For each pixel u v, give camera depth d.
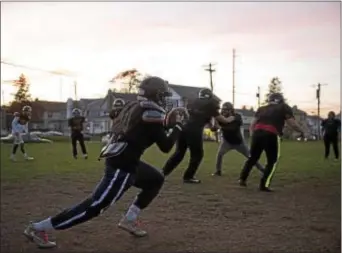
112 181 4.47
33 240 4.63
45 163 14.37
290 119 8.12
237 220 5.90
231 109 10.36
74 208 4.52
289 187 8.74
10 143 33.44
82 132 16.33
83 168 12.69
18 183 9.54
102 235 5.16
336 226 5.52
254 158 8.66
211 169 12.27
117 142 4.50
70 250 4.61
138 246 4.74
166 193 7.99
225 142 10.53
